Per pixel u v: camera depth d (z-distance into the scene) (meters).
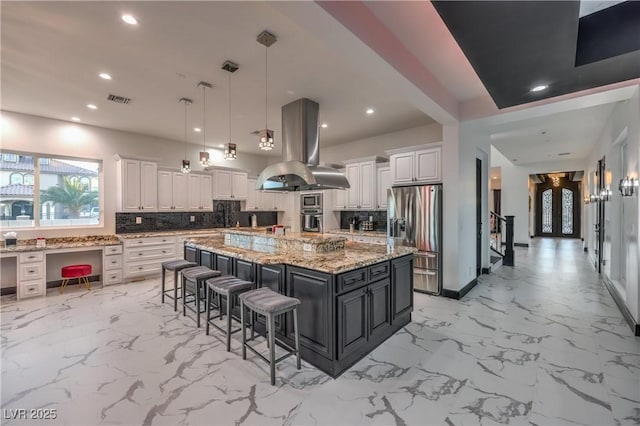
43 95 3.76
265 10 2.18
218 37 2.53
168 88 3.55
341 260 2.50
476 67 2.32
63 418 1.79
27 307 3.79
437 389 2.07
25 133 4.52
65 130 4.88
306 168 3.22
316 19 1.81
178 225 6.27
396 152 4.75
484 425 1.73
